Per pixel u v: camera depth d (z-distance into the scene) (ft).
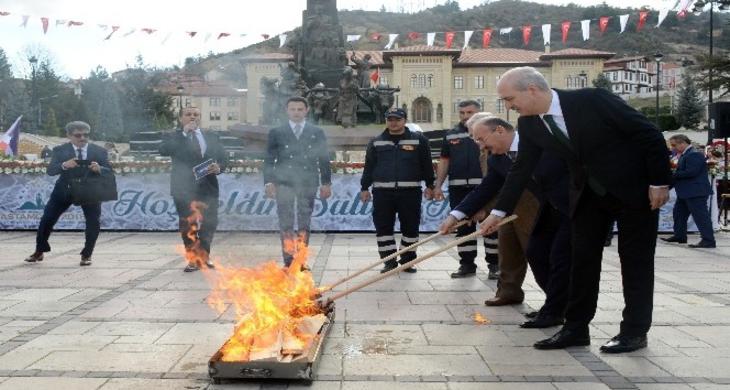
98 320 16.94
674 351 14.37
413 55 241.96
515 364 13.35
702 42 327.06
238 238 36.76
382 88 60.08
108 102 164.35
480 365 13.28
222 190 39.60
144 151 68.64
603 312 18.48
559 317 16.56
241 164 39.55
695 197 34.94
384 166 25.85
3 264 27.22
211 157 26.78
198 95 228.84
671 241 37.27
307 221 25.72
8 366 12.98
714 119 42.68
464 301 19.89
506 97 14.56
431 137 54.90
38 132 188.96
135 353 13.92
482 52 262.47
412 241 26.04
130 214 40.19
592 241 14.73
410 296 20.67
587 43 332.19
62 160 26.89
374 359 13.64
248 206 39.63
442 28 346.95
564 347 14.60
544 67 237.86
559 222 17.47
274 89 60.85
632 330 14.51
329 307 16.38
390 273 15.76
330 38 62.03
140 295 20.39
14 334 15.47
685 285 22.90
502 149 17.85
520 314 18.11
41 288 21.61
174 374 12.55
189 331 15.80
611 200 14.49
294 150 25.52
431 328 16.39
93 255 30.09
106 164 27.35
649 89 316.19
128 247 33.06
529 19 366.43
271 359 12.17
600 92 14.33
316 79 61.82
